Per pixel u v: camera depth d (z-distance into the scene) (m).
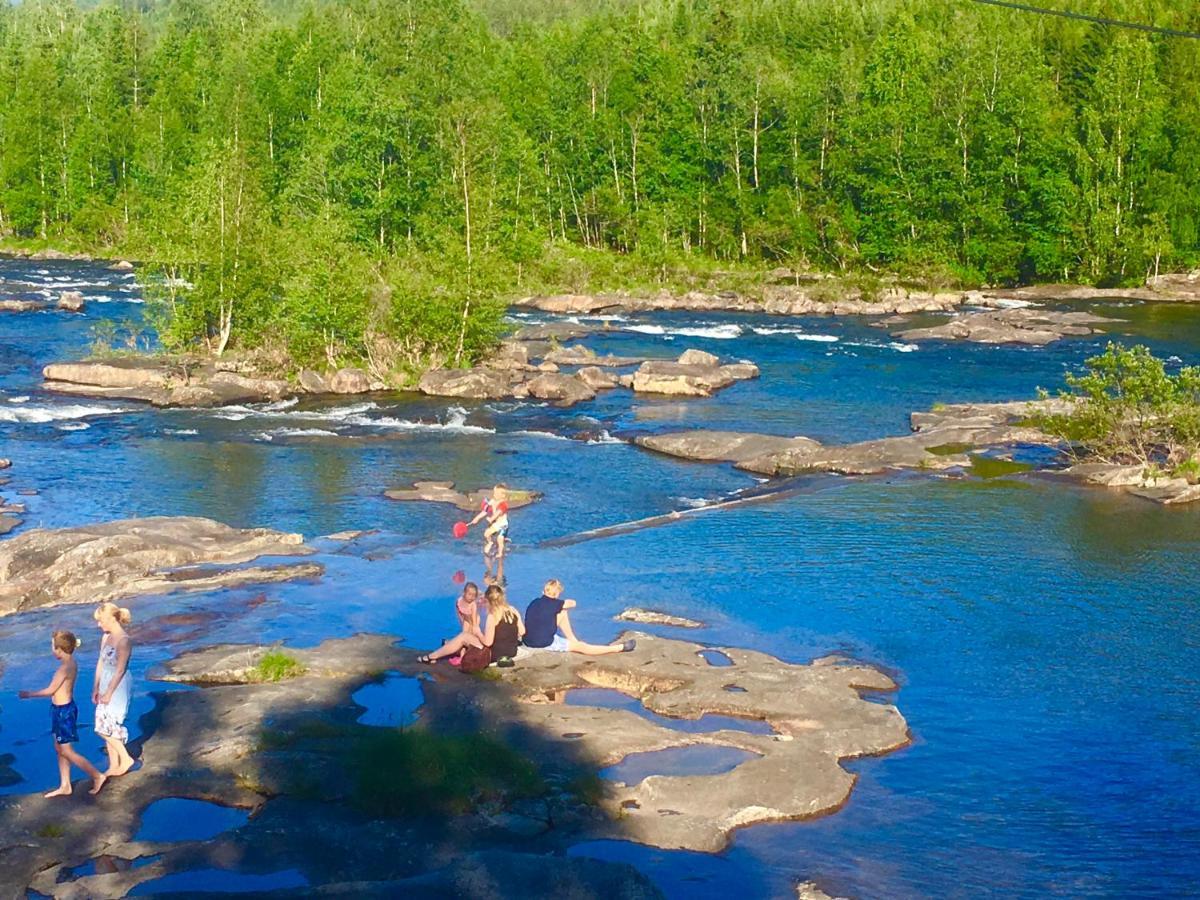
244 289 52.00
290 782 14.23
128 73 129.75
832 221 96.25
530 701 16.98
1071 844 13.49
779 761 14.98
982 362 55.66
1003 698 17.69
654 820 13.66
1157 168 91.12
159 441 38.66
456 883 11.84
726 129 101.06
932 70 98.94
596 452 37.97
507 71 114.19
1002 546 26.00
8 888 12.00
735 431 40.34
